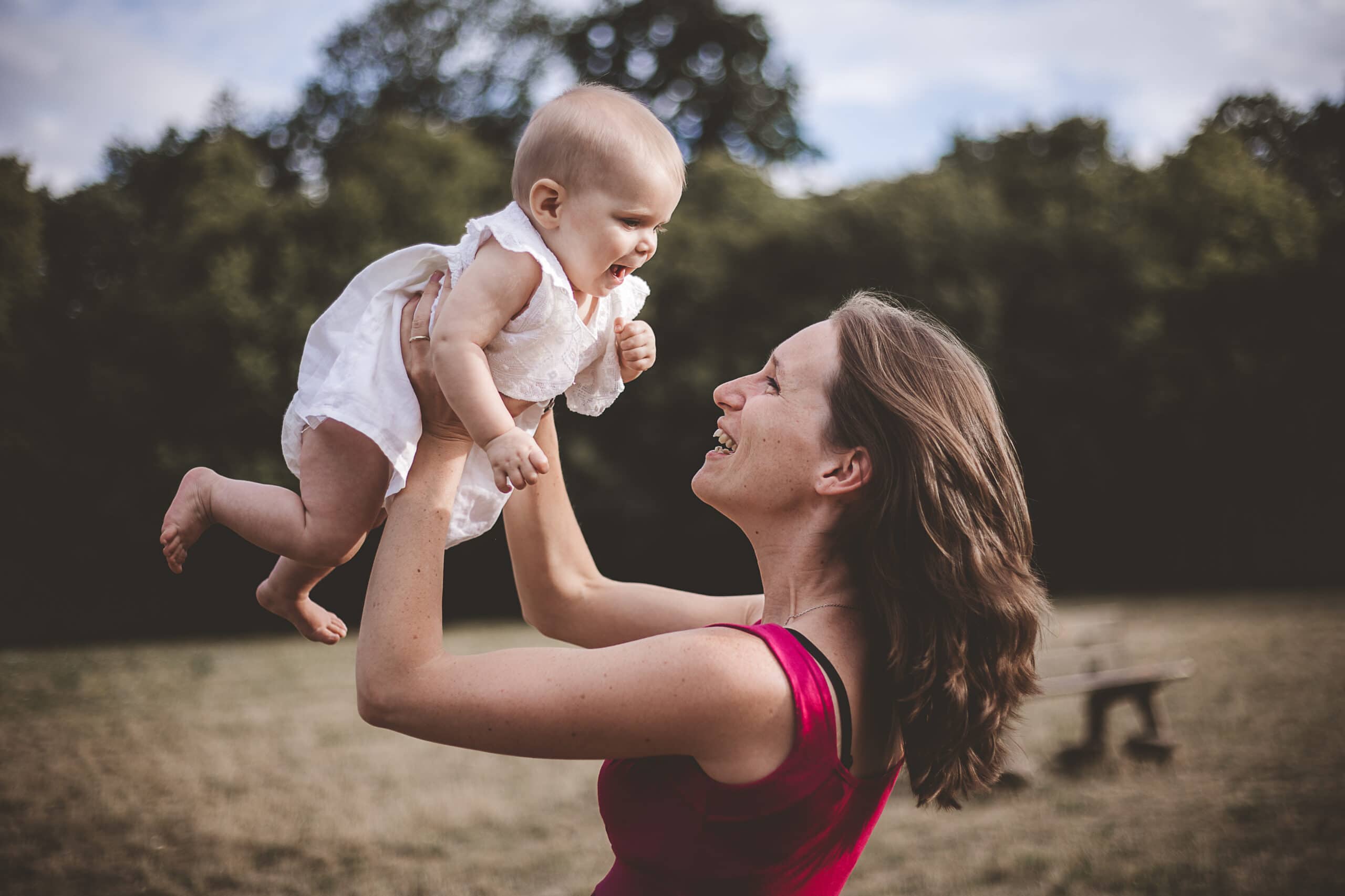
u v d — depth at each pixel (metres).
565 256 1.66
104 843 5.36
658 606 1.82
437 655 1.35
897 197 21.30
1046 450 20.70
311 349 1.68
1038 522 21.47
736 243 21.05
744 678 1.29
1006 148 26.28
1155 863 4.82
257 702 9.38
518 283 1.57
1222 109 28.84
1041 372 20.59
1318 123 28.16
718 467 1.61
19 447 18.33
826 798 1.32
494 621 18.11
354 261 19.48
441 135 22.70
